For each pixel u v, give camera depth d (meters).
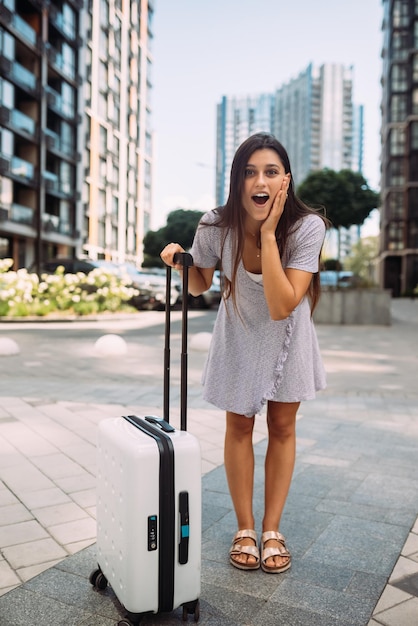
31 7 33.12
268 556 2.16
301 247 2.08
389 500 2.88
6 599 1.94
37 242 32.59
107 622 1.80
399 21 57.91
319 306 16.00
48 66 34.59
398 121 58.56
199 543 1.78
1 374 7.03
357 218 19.77
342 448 3.81
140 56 55.97
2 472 3.26
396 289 60.62
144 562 1.70
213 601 1.95
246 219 2.11
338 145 124.00
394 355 9.31
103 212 47.41
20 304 16.05
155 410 4.87
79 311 16.50
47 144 34.97
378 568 2.19
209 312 18.66
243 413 2.18
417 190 55.25
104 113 46.53
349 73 124.19
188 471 1.74
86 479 3.16
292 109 123.69
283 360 2.13
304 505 2.81
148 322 15.30
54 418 4.53
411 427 4.42
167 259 2.00
